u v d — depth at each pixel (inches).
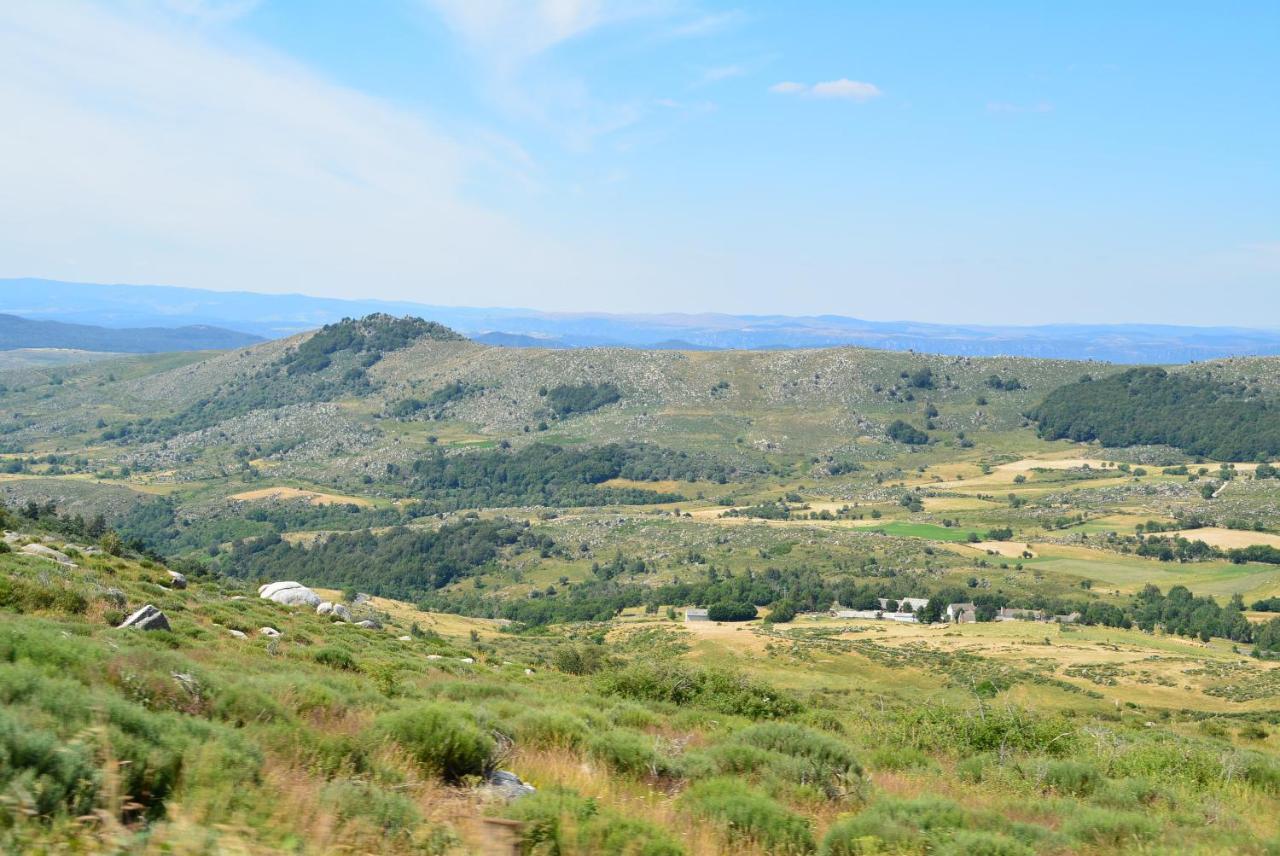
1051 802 621.6
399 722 467.8
